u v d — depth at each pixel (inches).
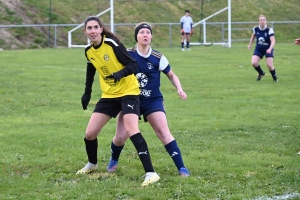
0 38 2330.2
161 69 449.4
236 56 1834.4
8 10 2498.8
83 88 1047.0
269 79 1197.7
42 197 400.8
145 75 446.0
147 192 408.2
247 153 538.6
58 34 2498.8
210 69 1403.8
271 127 675.4
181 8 2923.2
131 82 434.0
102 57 428.5
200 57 1793.8
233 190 416.5
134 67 421.1
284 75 1272.1
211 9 2989.7
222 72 1334.9
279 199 391.9
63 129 664.4
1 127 674.2
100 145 576.4
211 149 557.3
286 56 1820.9
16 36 2377.0
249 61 1632.6
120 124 459.5
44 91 1000.2
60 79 1179.9
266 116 752.3
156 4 2874.0
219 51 2098.9
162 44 2561.5
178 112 791.1
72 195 403.2
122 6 2775.6
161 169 478.0
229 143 585.3
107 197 398.9
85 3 2755.9
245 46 2450.8
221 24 2760.8
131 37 2600.9
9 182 438.0
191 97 937.5
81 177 455.5
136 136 430.6
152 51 449.1
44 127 676.7
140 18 2751.0
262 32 1143.6
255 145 574.6
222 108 824.9
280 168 482.0
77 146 571.8
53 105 852.0
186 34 2236.7
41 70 1362.0
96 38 423.8
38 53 1951.3
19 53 1942.7
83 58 1742.1
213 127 677.9
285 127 674.8
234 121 716.0
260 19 1137.4
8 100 885.8
